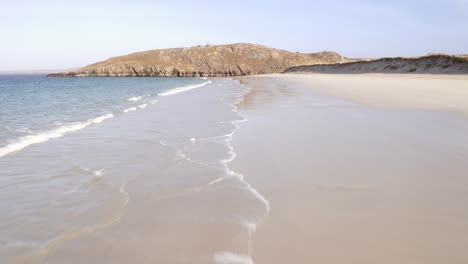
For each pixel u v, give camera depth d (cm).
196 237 375
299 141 809
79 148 831
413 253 324
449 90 2084
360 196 469
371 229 374
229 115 1290
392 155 666
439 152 679
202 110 1495
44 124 1217
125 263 330
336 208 433
